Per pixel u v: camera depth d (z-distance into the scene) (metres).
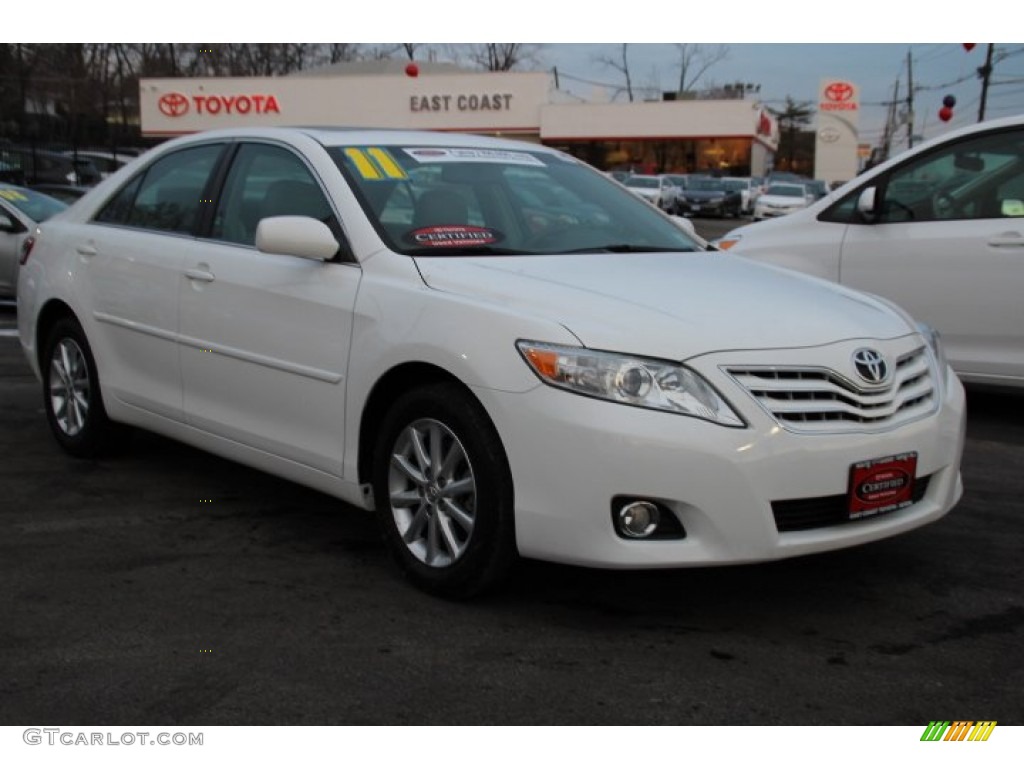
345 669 3.23
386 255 3.95
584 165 5.21
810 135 94.50
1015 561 4.18
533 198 4.60
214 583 3.89
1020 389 7.45
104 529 4.46
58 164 25.33
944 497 3.77
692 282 3.88
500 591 3.66
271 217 4.22
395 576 3.96
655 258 4.26
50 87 42.34
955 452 3.81
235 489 5.04
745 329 3.47
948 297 6.31
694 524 3.26
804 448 3.32
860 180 6.79
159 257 4.83
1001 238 6.10
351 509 4.77
